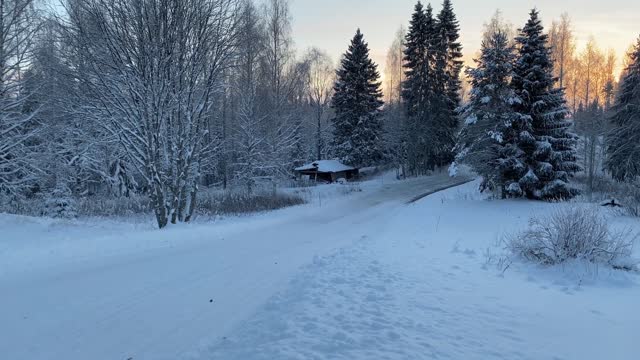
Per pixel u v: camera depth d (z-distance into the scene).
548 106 22.91
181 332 5.20
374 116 49.88
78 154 18.84
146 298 6.55
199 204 22.25
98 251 10.13
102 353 4.63
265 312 5.80
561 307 5.68
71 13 13.93
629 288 6.66
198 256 9.88
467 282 7.07
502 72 22.88
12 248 9.68
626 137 30.89
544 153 21.94
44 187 19.64
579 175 39.44
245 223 16.88
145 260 9.34
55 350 4.70
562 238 8.05
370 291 6.51
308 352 4.28
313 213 21.55
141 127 14.77
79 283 7.31
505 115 22.41
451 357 4.12
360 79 48.78
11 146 16.58
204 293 6.85
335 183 41.19
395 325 5.00
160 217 14.97
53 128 18.09
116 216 18.83
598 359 4.10
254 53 29.92
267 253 10.40
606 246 8.01
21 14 16.75
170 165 15.73
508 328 4.90
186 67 15.45
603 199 21.89
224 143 33.09
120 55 14.28
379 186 36.91
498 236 12.95
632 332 4.77
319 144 61.94
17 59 16.80
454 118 46.53
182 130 15.78
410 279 7.27
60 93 16.09
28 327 5.33
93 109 15.11
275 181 31.98
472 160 24.20
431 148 44.94
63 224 13.20
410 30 45.16
